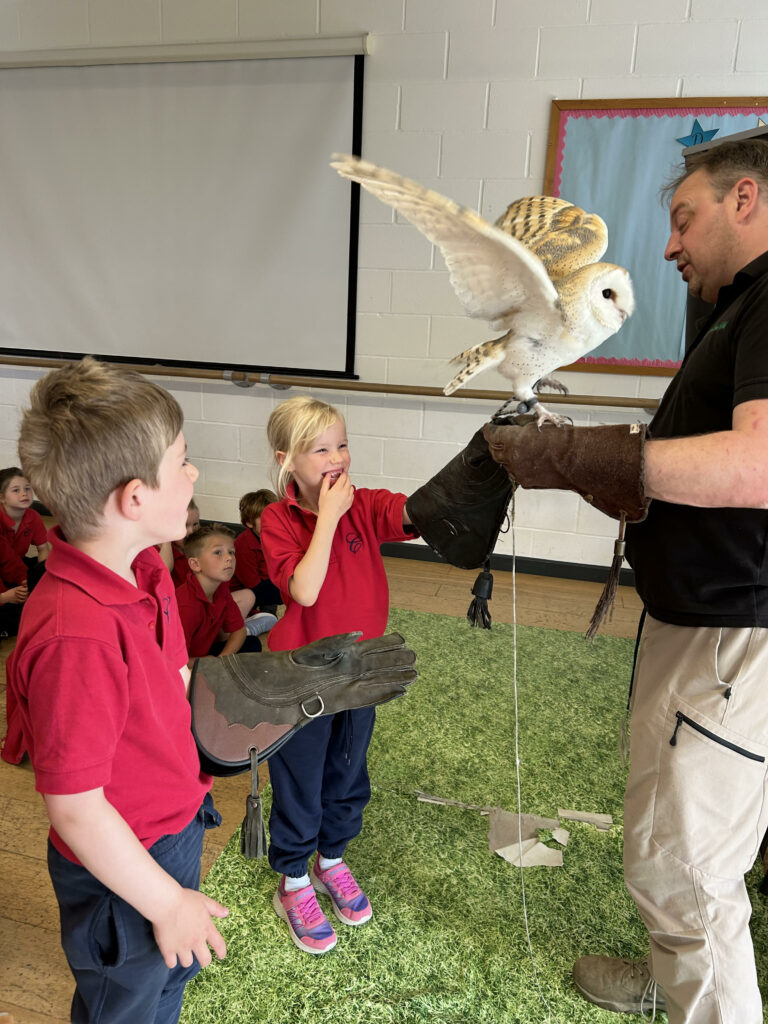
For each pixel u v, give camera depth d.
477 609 1.15
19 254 3.53
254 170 3.13
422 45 2.85
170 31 3.09
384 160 3.01
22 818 1.61
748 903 1.00
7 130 3.37
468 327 3.11
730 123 2.65
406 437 3.32
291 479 1.29
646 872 1.02
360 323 3.22
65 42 3.24
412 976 1.27
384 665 1.01
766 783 0.96
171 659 0.82
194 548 2.07
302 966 1.28
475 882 1.48
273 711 0.93
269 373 3.37
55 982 1.22
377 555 1.26
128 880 0.70
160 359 3.51
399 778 1.80
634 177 2.79
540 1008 1.22
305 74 2.96
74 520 0.72
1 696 2.09
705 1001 0.99
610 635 2.67
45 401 0.72
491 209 2.97
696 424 0.95
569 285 0.78
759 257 0.89
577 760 1.90
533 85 2.80
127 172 3.28
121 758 0.75
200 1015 1.18
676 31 2.63
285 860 1.30
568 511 3.22
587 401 2.99
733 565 0.91
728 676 0.93
